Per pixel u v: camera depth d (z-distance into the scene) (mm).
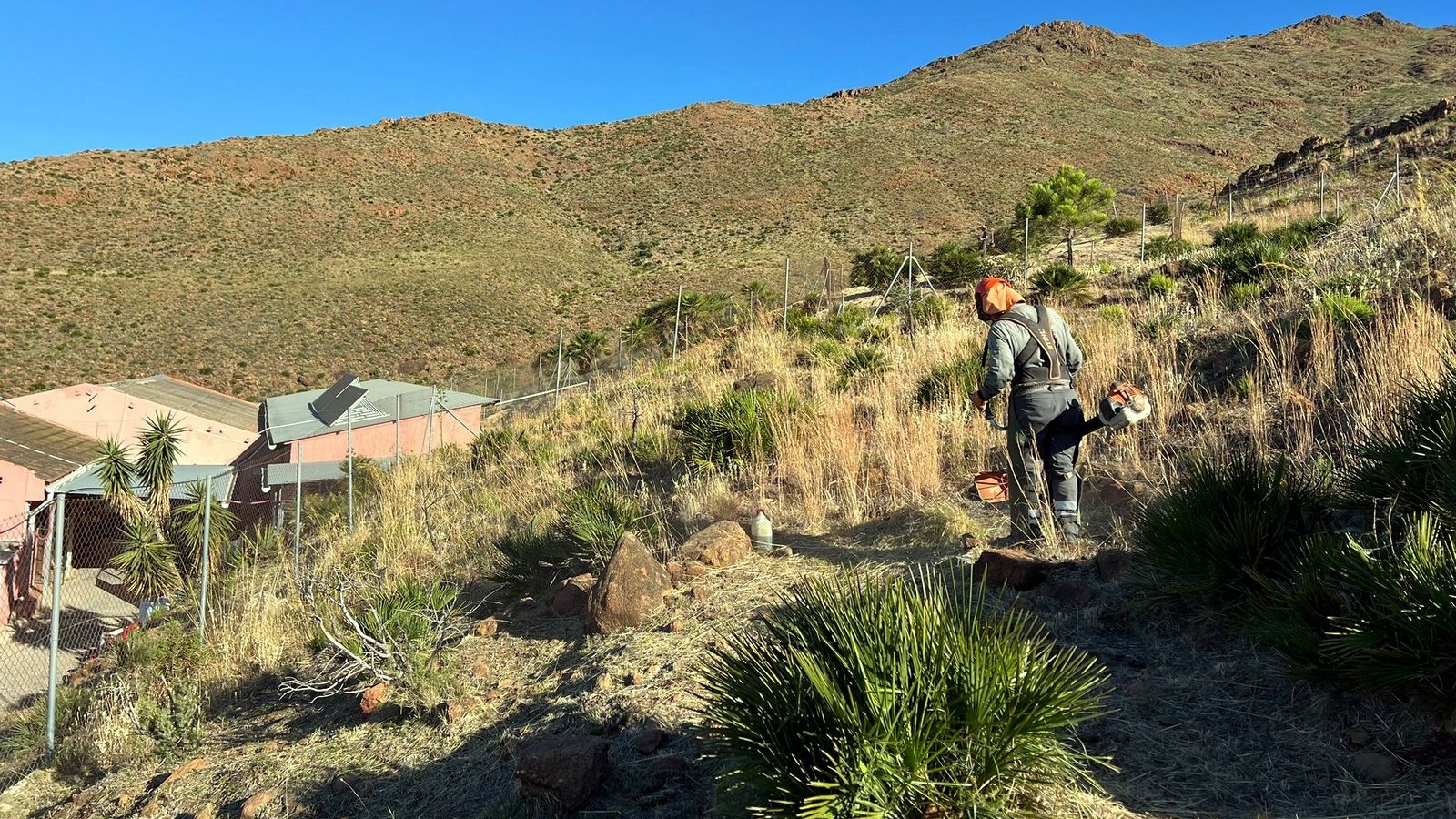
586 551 6074
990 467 6496
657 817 2912
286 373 55312
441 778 3641
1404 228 9367
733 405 8742
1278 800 2467
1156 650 3430
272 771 4137
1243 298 9133
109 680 7504
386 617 5102
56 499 6379
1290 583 3125
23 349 53562
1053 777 2441
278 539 11078
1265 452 5133
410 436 27594
